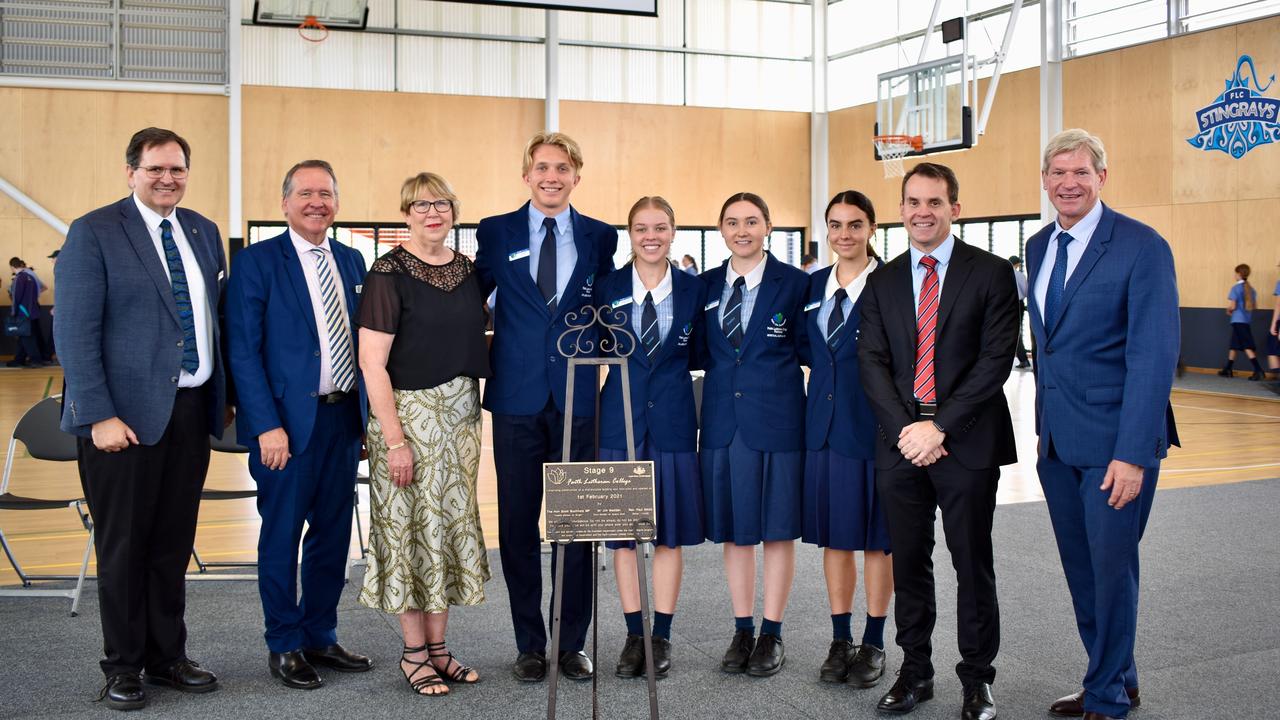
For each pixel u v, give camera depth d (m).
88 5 14.29
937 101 13.92
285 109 15.07
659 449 3.22
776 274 3.28
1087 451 2.74
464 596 3.11
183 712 2.89
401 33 15.45
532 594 3.22
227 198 14.80
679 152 17.06
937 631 3.59
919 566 2.94
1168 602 3.90
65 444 4.25
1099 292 2.71
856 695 3.04
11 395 10.93
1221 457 7.38
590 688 3.09
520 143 16.09
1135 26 13.47
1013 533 5.06
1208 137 12.73
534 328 3.18
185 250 3.08
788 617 3.79
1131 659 2.84
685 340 3.27
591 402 3.21
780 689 3.08
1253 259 12.39
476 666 3.28
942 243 2.95
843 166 17.56
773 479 3.22
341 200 15.39
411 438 3.05
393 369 3.07
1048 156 2.77
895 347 2.96
